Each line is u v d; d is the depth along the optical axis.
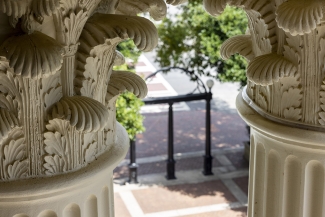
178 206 6.70
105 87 1.92
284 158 2.10
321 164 2.03
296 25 1.63
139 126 6.06
